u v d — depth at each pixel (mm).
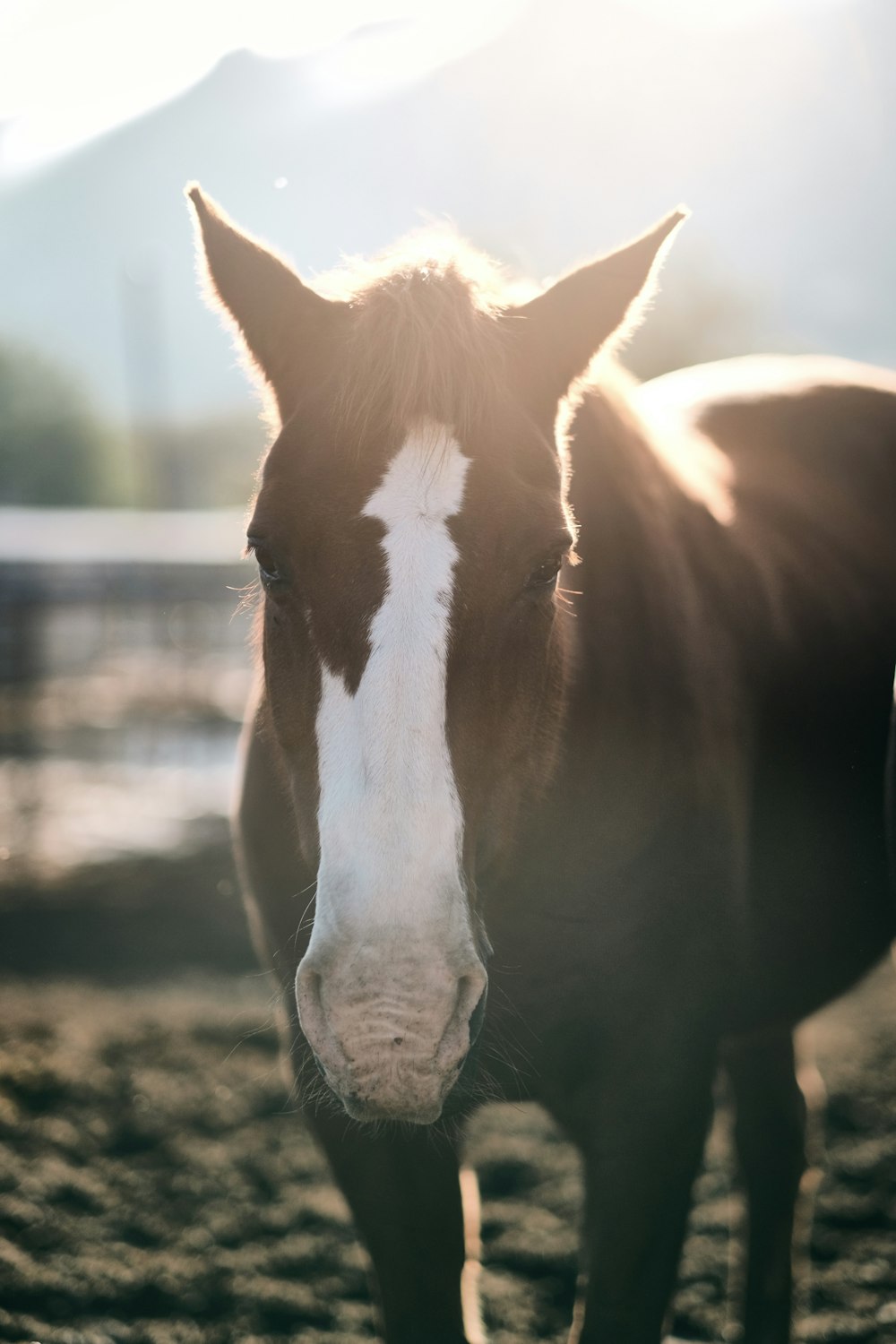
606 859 2408
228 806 8734
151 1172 4066
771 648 2900
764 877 2803
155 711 11391
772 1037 3432
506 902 2373
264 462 2227
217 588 10781
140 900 6969
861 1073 4848
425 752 1817
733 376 3854
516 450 2014
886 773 3021
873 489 3645
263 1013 5395
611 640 2471
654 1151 2449
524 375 2201
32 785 9242
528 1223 3861
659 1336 2453
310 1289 3500
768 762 2824
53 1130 4258
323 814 1847
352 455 1948
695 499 2889
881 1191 3996
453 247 2375
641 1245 2428
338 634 1886
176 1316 3365
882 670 3318
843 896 3096
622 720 2443
